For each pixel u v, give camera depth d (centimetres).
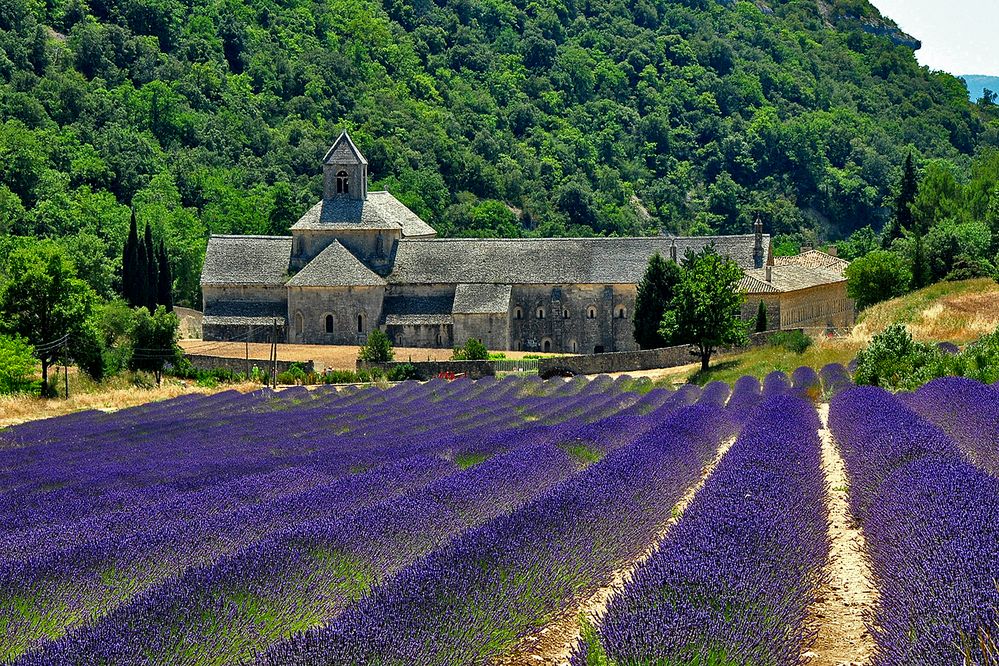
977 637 2541
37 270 15025
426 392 13250
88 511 5350
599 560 3688
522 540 3625
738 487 4178
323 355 18262
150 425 10094
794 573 3322
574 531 3772
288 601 3356
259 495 5478
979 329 13012
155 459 7544
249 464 6844
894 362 9319
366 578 3684
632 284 19988
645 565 3241
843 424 6372
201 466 6838
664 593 3009
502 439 7056
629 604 2975
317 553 3753
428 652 2825
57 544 4362
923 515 3488
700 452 5838
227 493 5478
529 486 5078
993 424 5444
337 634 2856
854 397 7100
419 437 8156
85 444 8800
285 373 16338
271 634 3200
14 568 3844
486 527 3822
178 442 8669
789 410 6900
